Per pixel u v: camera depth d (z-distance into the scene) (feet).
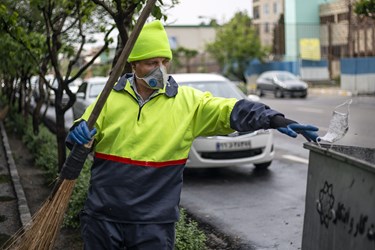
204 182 28.35
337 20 128.67
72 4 24.66
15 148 39.11
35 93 55.06
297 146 38.88
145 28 10.20
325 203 8.89
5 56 29.48
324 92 104.01
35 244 10.41
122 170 10.09
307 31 134.31
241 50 134.92
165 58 10.21
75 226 19.13
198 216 22.15
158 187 10.15
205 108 10.30
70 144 10.19
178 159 10.30
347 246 8.26
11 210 22.47
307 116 59.16
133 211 10.08
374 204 7.64
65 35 32.65
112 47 30.27
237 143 28.71
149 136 10.13
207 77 33.06
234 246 18.61
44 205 10.57
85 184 20.34
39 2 23.31
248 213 22.36
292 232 19.74
